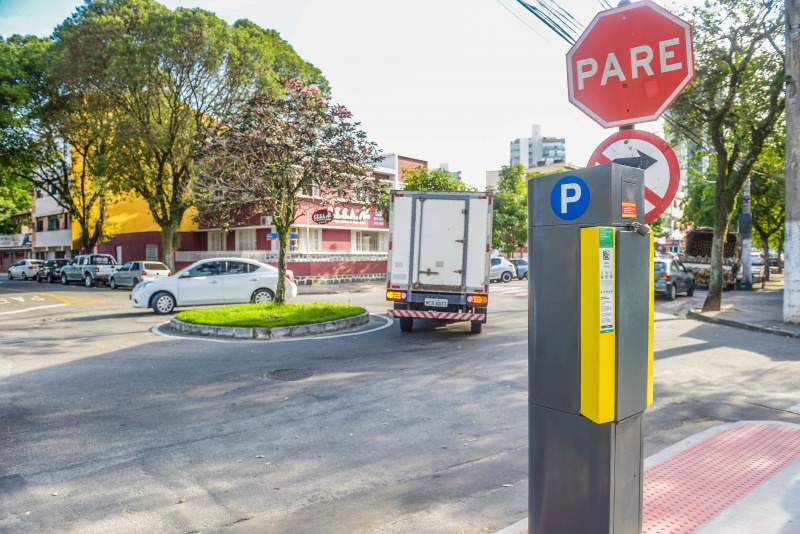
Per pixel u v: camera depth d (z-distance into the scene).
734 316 14.16
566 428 2.60
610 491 2.48
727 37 13.31
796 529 3.28
